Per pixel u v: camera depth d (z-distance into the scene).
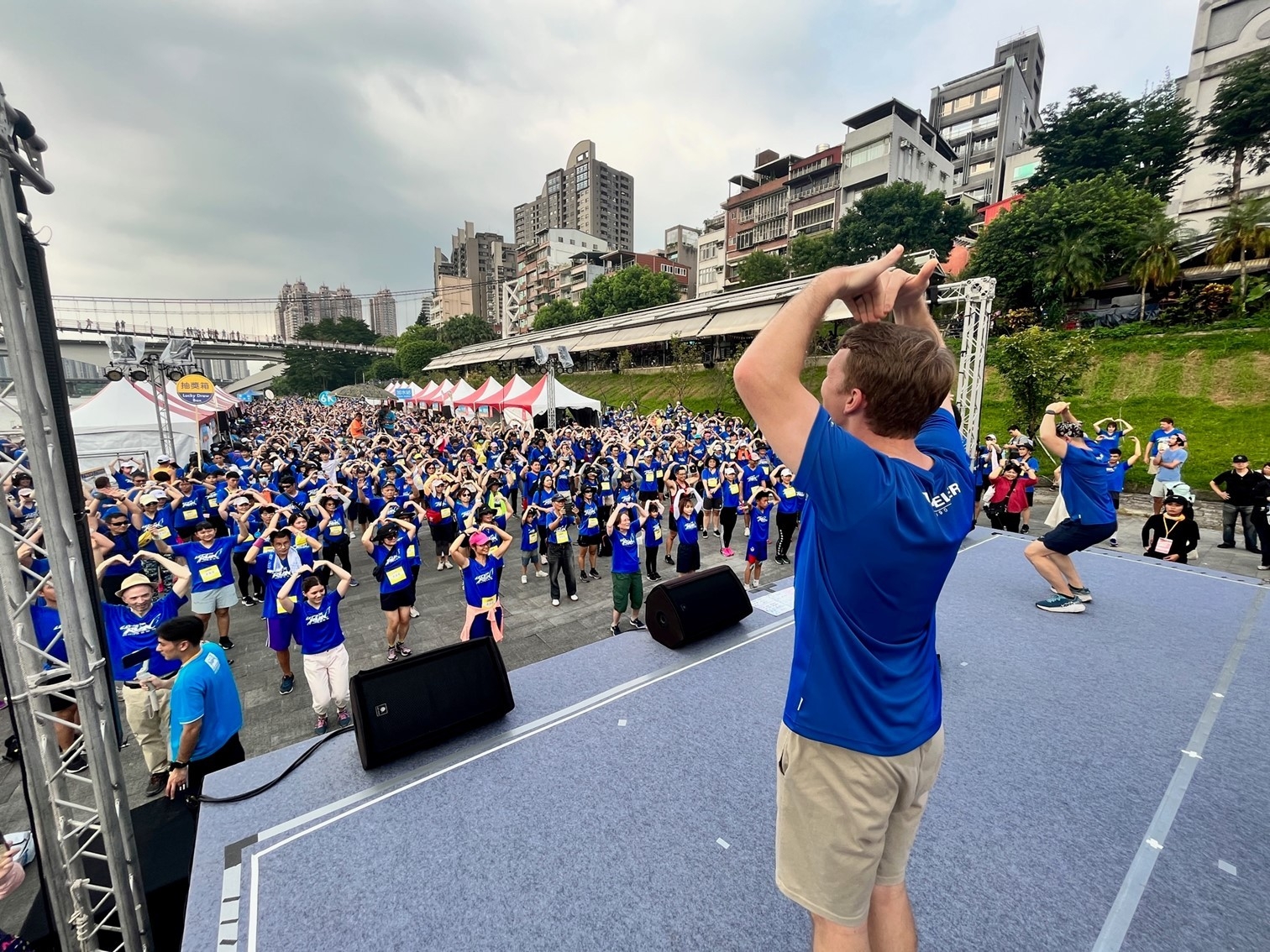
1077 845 2.19
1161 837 2.22
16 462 2.70
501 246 151.12
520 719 3.13
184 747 4.04
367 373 101.38
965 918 1.89
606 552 12.97
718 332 36.81
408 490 13.61
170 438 15.96
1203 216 35.97
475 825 2.41
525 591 10.64
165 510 10.88
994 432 21.41
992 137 71.19
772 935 1.87
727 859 2.20
